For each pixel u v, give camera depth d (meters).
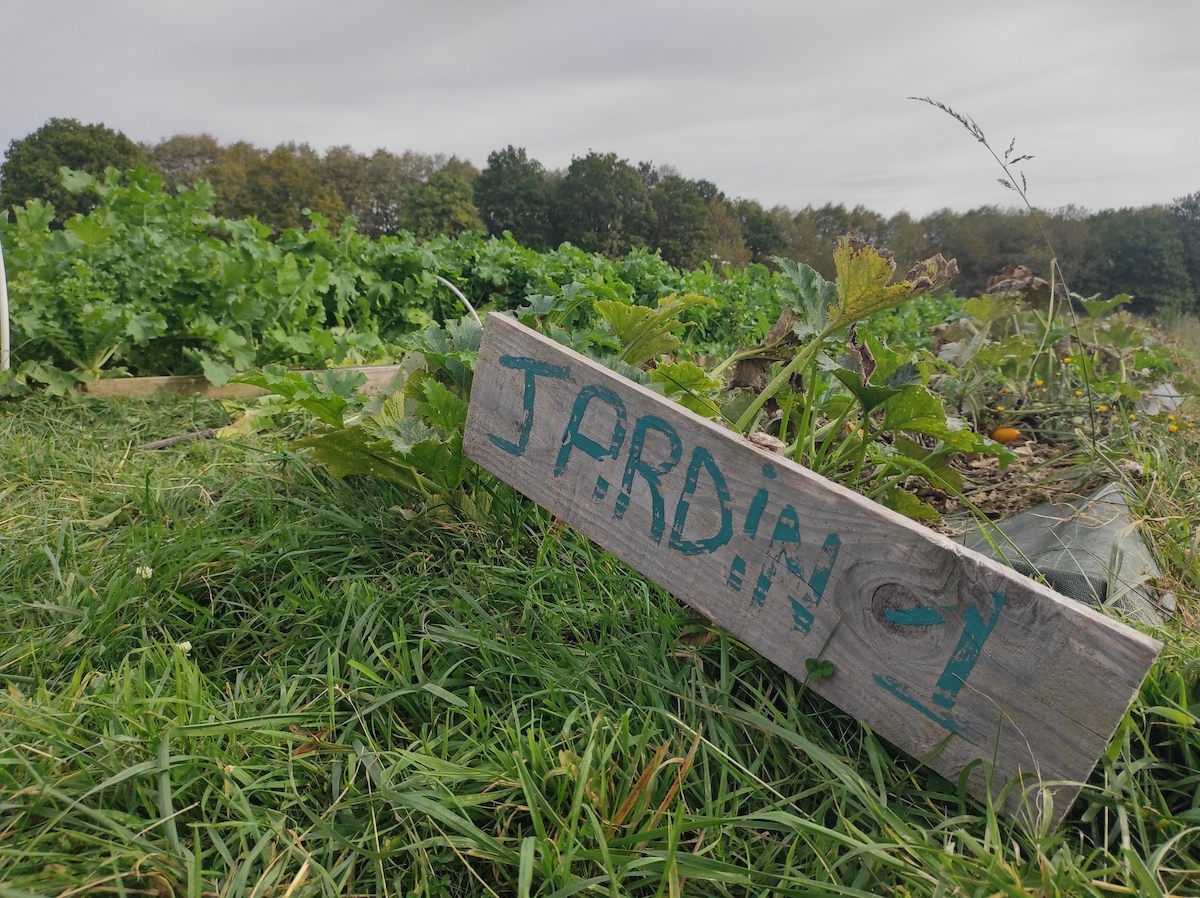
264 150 57.97
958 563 1.33
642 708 1.60
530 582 2.00
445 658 1.77
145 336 4.00
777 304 10.21
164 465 2.93
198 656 1.80
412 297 6.09
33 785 1.27
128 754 1.38
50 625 1.85
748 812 1.44
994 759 1.32
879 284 1.94
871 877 1.27
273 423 3.45
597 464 1.83
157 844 1.23
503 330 2.04
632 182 53.66
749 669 1.74
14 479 2.71
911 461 2.18
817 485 1.49
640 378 2.40
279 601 2.05
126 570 2.02
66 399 3.74
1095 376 3.85
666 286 8.47
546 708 1.61
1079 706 1.22
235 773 1.35
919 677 1.39
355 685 1.63
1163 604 2.06
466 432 2.15
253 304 4.44
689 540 1.67
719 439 1.61
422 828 1.34
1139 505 2.51
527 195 54.62
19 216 4.38
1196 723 1.49
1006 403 4.20
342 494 2.51
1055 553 2.16
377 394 2.56
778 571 1.55
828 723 1.64
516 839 1.32
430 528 2.30
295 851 1.25
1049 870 1.17
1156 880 1.17
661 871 1.22
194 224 5.43
